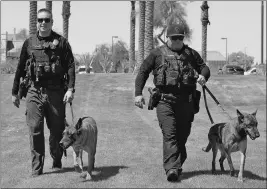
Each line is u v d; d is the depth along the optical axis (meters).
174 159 6.86
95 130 7.21
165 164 6.91
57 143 7.62
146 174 7.41
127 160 9.27
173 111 6.97
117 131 14.25
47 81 7.27
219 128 7.84
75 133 6.71
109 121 16.39
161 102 6.96
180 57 6.91
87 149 6.98
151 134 13.97
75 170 7.43
